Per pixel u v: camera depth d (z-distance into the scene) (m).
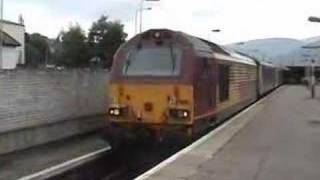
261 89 48.41
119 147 17.86
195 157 14.17
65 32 80.12
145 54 17.73
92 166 16.98
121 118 17.55
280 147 16.69
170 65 17.42
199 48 18.36
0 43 45.81
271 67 64.94
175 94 17.17
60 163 15.52
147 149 17.67
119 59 17.84
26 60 83.94
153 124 17.30
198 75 17.67
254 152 15.51
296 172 12.53
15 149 16.98
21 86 17.94
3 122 16.95
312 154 15.36
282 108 36.06
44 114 19.44
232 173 12.21
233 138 18.58
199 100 17.88
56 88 20.34
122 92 17.59
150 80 17.33
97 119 23.33
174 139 17.14
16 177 13.58
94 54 76.06
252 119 26.61
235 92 26.47
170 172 12.07
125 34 75.81
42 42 90.56
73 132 20.83
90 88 23.61
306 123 25.20
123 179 16.95
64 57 78.94
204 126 18.91
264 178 11.74
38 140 18.25
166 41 17.67
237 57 28.78
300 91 71.75
